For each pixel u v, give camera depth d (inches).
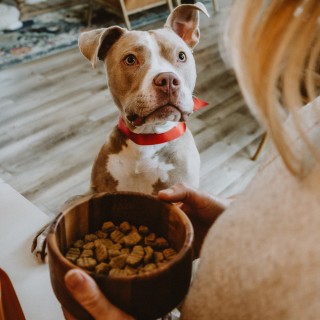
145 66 52.0
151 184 57.2
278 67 15.1
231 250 18.6
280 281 16.4
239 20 16.0
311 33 14.6
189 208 30.5
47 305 34.7
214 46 166.2
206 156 107.0
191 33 59.9
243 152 108.6
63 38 175.2
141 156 54.6
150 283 19.7
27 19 191.2
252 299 17.3
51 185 97.4
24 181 98.6
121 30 55.8
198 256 34.0
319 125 17.6
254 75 15.7
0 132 116.0
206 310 19.5
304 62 15.1
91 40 55.8
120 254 23.7
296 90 15.3
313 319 15.4
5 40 172.6
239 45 16.0
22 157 106.3
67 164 103.8
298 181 17.1
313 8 14.4
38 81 143.4
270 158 20.3
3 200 46.4
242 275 17.8
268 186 18.7
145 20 189.2
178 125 55.5
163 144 54.6
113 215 26.0
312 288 15.5
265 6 15.5
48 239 21.2
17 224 43.1
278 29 15.1
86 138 113.3
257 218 18.2
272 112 15.5
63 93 135.9
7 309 29.6
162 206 24.6
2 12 187.3
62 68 152.4
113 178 58.0
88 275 19.2
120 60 53.9
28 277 37.4
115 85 55.8
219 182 98.8
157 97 49.7
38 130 116.7
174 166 56.4
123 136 55.8
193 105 53.8
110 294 19.8
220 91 136.0
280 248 16.8
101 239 24.9
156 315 21.3
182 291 21.7
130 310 20.6
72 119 121.6
